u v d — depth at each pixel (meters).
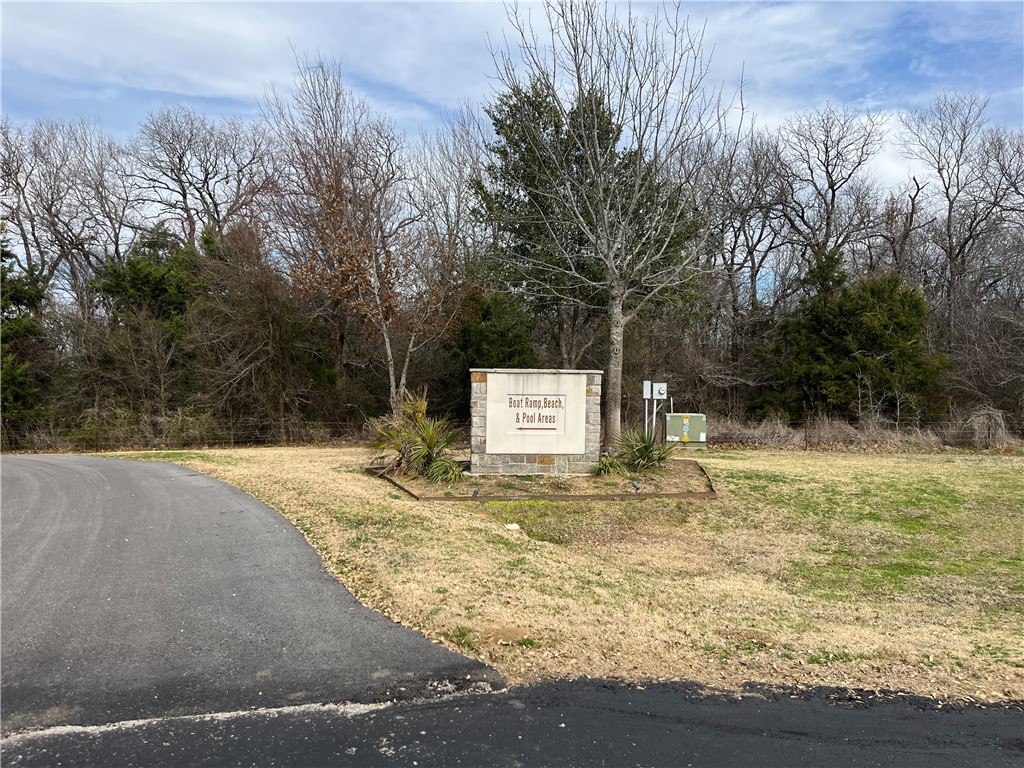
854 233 32.91
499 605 6.12
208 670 4.80
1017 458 17.31
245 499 10.69
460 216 26.80
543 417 12.95
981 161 30.44
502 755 3.80
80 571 6.91
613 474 12.84
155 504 10.32
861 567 9.00
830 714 4.36
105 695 4.43
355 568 7.11
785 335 27.36
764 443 20.05
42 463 16.44
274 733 4.01
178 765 3.66
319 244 24.45
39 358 27.02
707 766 3.72
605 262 14.54
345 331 26.52
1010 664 5.21
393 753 3.80
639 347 24.56
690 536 10.42
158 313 27.64
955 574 8.66
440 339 24.36
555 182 15.95
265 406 24.59
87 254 34.66
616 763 3.74
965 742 4.03
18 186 33.12
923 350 24.56
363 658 5.04
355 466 15.13
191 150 37.84
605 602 6.52
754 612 6.60
